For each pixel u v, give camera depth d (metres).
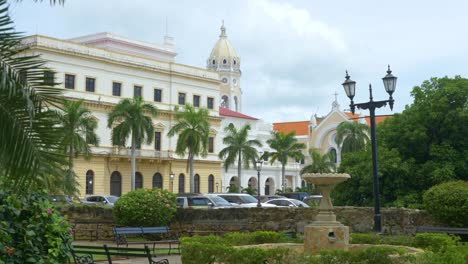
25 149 6.62
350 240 14.79
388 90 18.53
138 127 53.31
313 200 39.72
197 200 32.25
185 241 11.71
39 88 6.91
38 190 7.81
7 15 7.00
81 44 57.59
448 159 25.59
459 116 25.62
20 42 7.15
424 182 25.52
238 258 10.20
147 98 63.50
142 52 70.81
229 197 35.84
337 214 20.48
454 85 26.38
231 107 128.25
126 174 61.38
